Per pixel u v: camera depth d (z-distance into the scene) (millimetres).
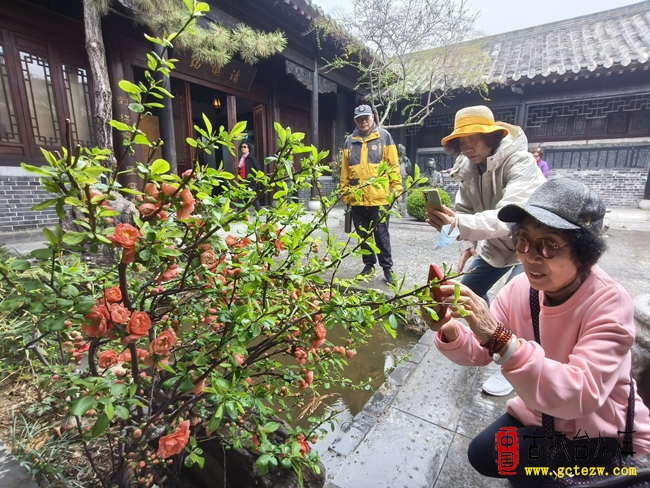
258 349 1167
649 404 1679
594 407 960
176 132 7238
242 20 6375
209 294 1095
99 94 3822
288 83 9688
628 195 9461
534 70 9016
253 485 1251
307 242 1189
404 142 11367
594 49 9953
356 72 9773
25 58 4902
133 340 817
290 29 7289
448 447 1680
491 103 10227
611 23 11492
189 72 6648
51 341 1442
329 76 9031
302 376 1234
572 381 952
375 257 4145
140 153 5477
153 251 786
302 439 1185
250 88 8438
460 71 8836
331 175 10805
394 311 974
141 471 1180
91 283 1072
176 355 1314
